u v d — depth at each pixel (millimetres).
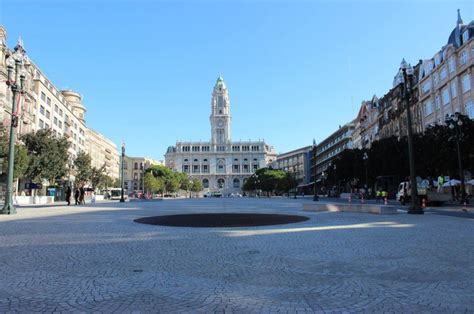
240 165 197250
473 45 44312
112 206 36656
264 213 23656
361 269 7254
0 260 8047
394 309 4984
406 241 10688
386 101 78000
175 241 10898
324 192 110375
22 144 48844
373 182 62344
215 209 30172
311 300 5367
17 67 23516
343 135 121000
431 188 36188
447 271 7051
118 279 6477
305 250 9312
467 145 37125
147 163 181500
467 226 14609
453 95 49656
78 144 94000
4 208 23203
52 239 11289
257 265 7621
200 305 5145
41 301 5289
